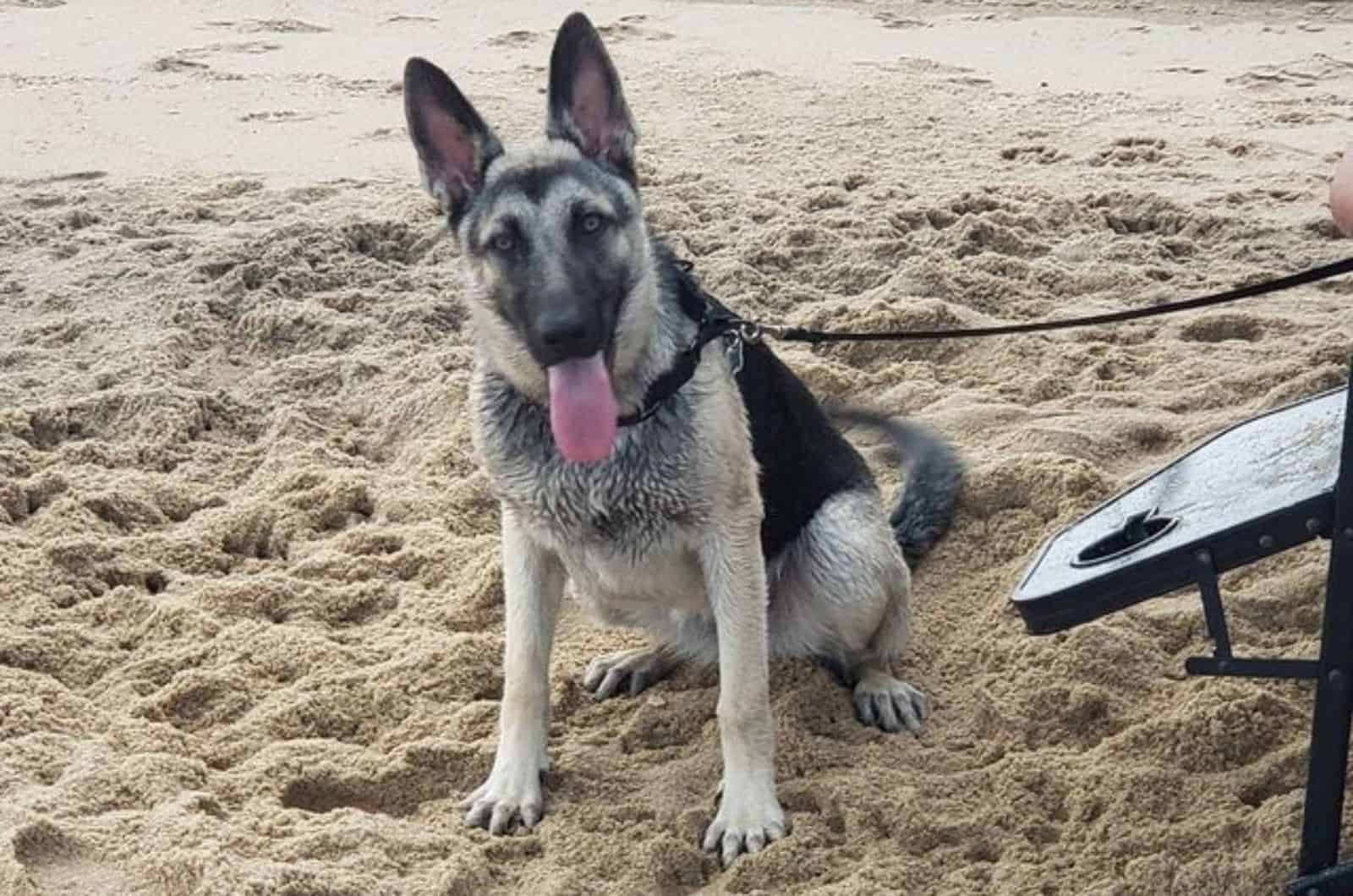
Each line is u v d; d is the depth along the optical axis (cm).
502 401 234
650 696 257
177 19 830
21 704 250
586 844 231
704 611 246
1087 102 593
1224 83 627
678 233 417
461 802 240
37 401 342
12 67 711
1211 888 216
